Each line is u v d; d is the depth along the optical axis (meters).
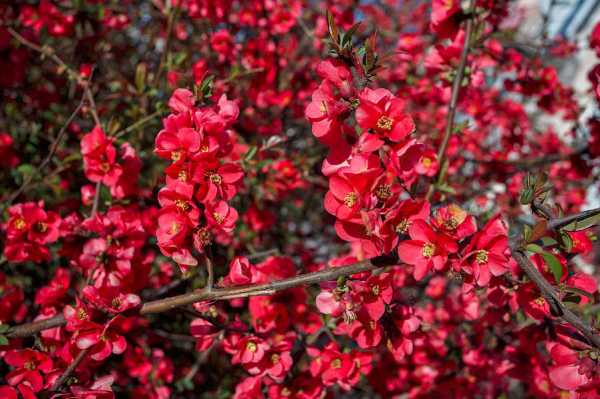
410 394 0.99
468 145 1.42
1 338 0.67
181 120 0.62
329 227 1.59
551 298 0.58
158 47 1.53
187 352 1.20
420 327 0.68
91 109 0.84
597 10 2.05
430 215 0.61
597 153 0.95
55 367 0.68
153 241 1.01
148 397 0.92
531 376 0.80
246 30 1.37
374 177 0.57
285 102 1.12
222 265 1.07
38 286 1.06
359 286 0.62
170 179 0.62
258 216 1.13
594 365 0.61
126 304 0.65
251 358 0.68
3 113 1.29
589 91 0.81
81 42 1.16
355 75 0.61
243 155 0.84
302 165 1.10
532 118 1.97
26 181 0.89
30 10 1.04
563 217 0.59
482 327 0.89
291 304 0.73
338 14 1.14
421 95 1.11
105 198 0.80
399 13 2.21
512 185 1.31
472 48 0.84
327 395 0.81
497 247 0.57
